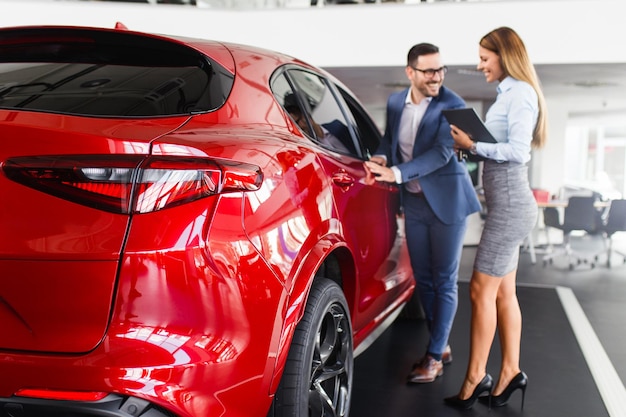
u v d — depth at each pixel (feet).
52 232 3.82
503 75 7.43
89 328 3.84
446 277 8.55
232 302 4.17
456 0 22.93
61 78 4.95
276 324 4.60
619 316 13.39
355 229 6.58
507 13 22.62
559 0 22.26
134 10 24.16
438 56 8.20
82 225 3.81
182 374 3.96
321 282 5.73
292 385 5.15
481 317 7.41
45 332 3.86
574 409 7.59
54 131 3.87
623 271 21.34
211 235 4.05
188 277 3.95
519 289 16.17
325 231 5.58
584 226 22.99
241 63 5.64
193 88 4.99
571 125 56.39
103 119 4.26
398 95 8.78
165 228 3.88
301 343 5.23
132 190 3.81
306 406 5.29
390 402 7.73
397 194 8.61
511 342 7.58
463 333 11.24
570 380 8.69
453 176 8.45
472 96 33.86
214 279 4.06
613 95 34.58
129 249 3.81
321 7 23.91
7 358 3.86
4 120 3.96
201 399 4.09
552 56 22.47
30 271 3.83
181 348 3.96
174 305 3.92
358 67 23.93
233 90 5.21
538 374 8.95
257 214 4.45
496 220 7.29
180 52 5.30
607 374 8.98
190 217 3.96
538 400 7.89
